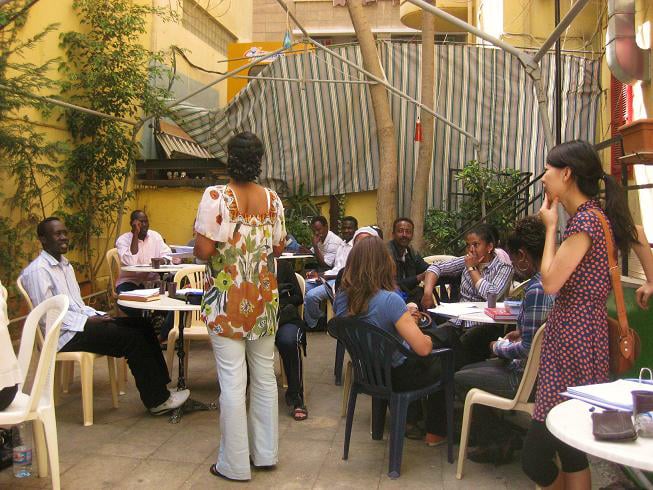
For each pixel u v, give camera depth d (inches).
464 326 199.3
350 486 142.0
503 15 401.7
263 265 146.7
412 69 393.1
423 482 144.1
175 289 196.7
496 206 362.0
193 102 502.3
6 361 120.0
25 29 305.9
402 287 227.5
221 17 567.2
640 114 270.8
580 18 386.9
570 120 381.7
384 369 147.3
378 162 396.5
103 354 183.3
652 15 247.8
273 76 393.4
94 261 363.9
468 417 145.0
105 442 166.2
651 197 257.3
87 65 350.6
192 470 149.8
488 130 392.5
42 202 309.1
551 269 102.0
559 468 111.6
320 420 185.5
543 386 104.7
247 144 143.9
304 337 193.9
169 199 406.0
